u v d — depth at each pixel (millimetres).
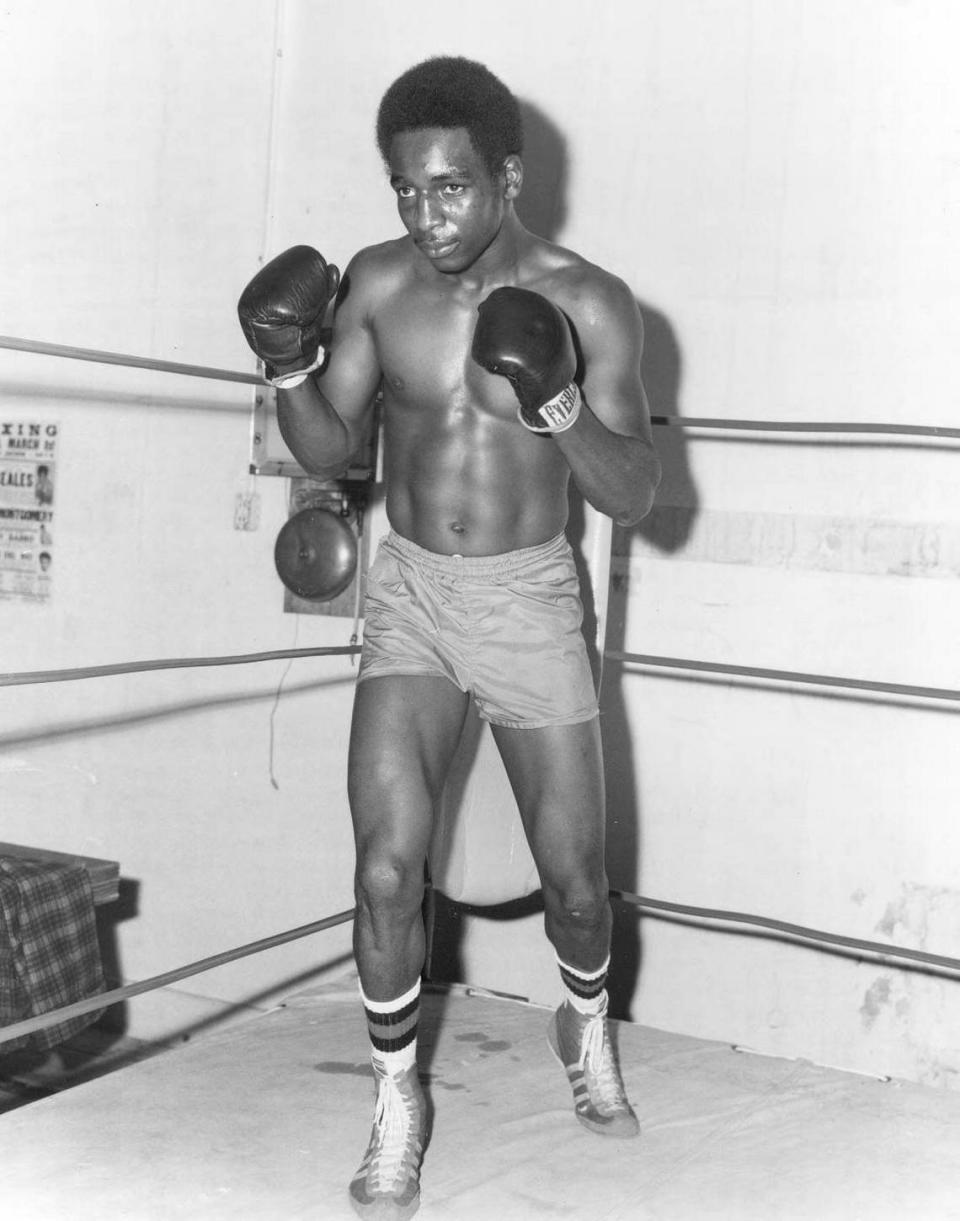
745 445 3062
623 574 3195
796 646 3035
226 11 3568
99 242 3809
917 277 2881
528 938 3271
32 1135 1971
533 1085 2229
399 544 1896
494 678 1841
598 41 3141
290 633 3557
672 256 3100
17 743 3982
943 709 2908
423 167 1646
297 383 1823
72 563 3883
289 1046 2375
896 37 2877
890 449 2924
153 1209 1760
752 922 2482
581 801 1869
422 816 1770
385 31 3371
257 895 3648
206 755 3703
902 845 2957
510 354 1562
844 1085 2283
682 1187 1880
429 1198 1814
